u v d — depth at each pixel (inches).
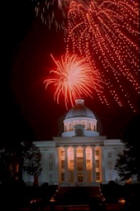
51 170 4133.9
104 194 2711.6
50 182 4065.0
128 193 2102.6
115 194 2346.2
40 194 2618.1
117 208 1669.5
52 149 4212.6
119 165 2450.8
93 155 4094.5
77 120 4608.8
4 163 3070.9
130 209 1441.9
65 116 4825.3
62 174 4104.3
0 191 2354.8
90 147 4124.0
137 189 2198.6
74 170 4089.6
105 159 4138.8
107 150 4173.2
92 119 4645.7
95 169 4047.7
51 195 2822.3
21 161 3238.2
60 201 2522.1
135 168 2384.4
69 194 2957.7
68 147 4136.3
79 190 3179.1
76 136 4148.6
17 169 3193.9
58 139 4148.6
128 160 2411.4
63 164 4143.7
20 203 1998.0
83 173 4067.4
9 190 2385.6
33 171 3523.6
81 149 4227.4
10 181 2770.7
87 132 4505.4
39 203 1934.1
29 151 3526.1
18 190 2438.5
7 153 3125.0
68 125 4667.8
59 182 4008.4
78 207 2069.4
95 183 3818.9
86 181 4040.4
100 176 3996.1
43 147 4215.1
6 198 2110.0
